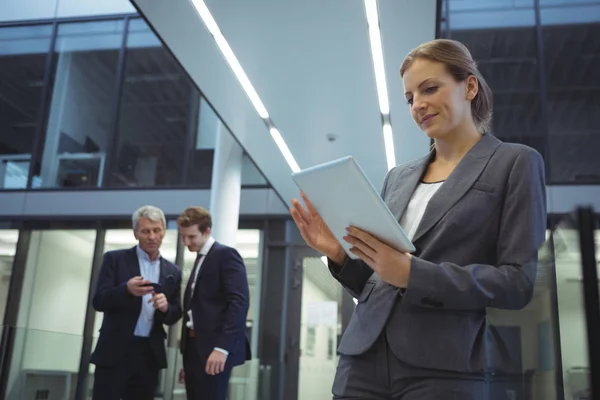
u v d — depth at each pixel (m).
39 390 2.91
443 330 1.16
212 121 9.27
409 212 1.39
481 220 1.24
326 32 4.01
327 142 5.78
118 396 3.12
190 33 4.15
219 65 4.54
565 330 0.97
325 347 7.85
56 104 9.70
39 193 8.98
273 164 6.46
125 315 3.18
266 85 4.77
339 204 1.19
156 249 3.45
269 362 5.17
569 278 0.97
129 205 8.77
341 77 4.57
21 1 10.30
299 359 7.82
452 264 1.15
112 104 9.48
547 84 8.38
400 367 1.18
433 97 1.34
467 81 1.38
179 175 9.05
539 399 1.05
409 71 1.39
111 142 9.27
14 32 10.23
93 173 9.20
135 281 3.11
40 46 10.09
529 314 1.10
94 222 8.80
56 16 10.20
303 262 8.18
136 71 9.74
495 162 1.28
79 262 8.66
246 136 5.80
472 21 8.71
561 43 8.52
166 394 3.54
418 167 1.47
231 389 3.98
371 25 3.90
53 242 8.80
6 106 9.80
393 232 1.14
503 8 8.73
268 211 8.34
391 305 1.23
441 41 1.38
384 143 5.71
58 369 3.05
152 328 3.26
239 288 3.20
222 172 6.75
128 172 9.13
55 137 9.52
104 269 3.37
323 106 5.05
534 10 8.70
